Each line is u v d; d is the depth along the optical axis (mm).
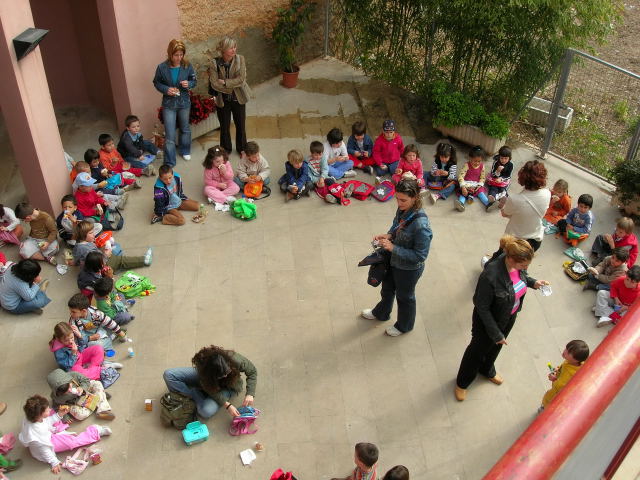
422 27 9734
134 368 6324
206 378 5551
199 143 9477
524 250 4938
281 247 7793
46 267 7371
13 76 6676
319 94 10633
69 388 5699
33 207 7625
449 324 6934
